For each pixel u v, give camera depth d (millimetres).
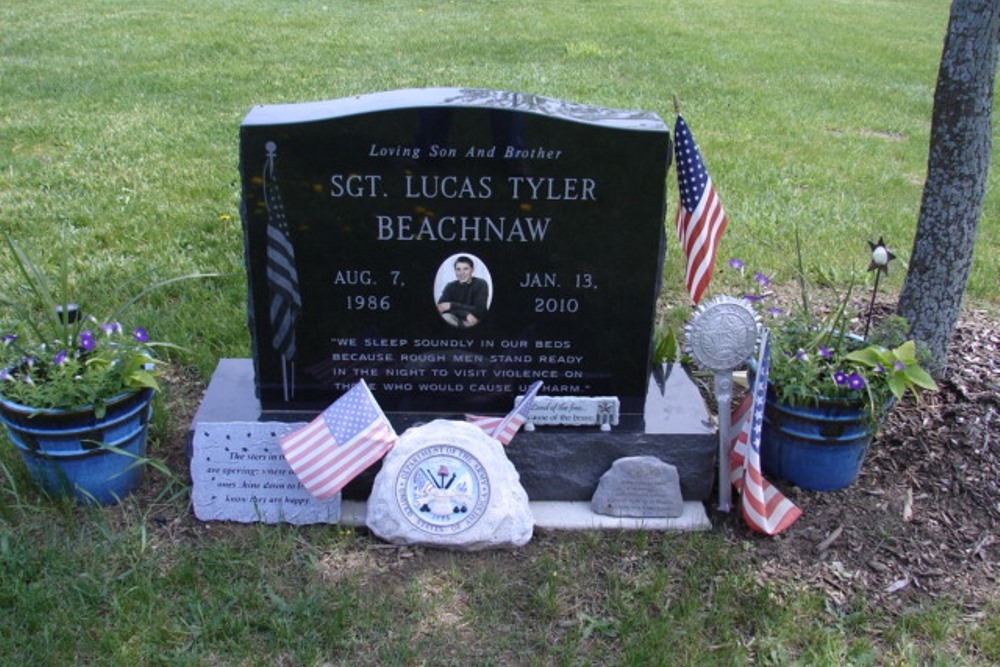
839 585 2492
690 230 2629
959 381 3021
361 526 2615
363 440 2549
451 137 2504
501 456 2559
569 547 2574
